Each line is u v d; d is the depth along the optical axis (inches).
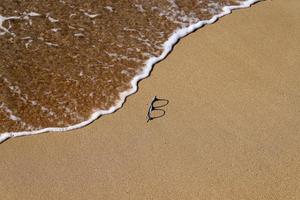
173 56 512.7
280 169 402.0
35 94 470.6
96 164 404.5
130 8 583.8
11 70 492.7
